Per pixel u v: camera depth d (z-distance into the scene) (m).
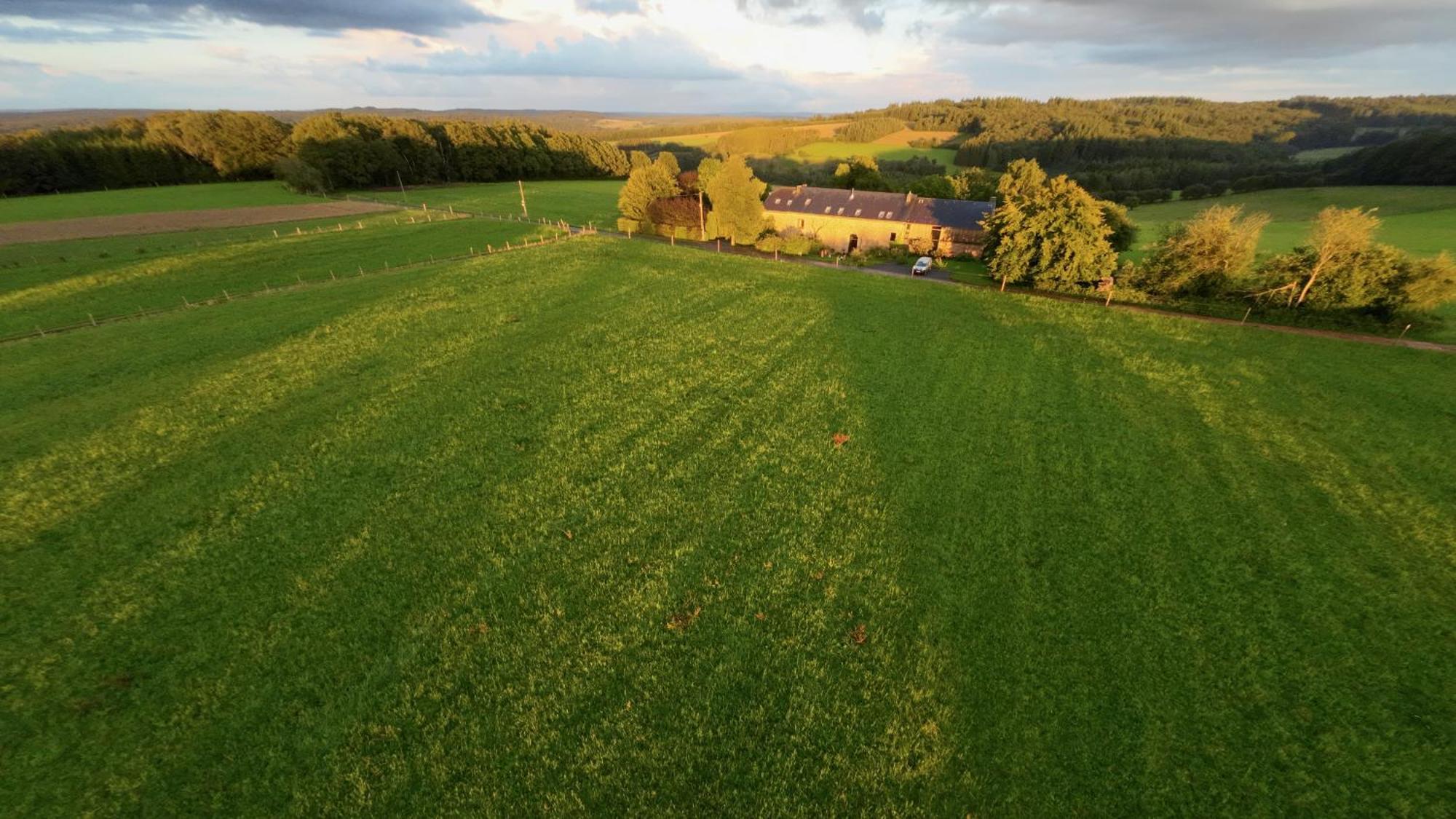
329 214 90.94
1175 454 25.56
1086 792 12.62
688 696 14.80
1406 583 18.39
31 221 78.44
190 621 16.98
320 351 36.03
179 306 46.06
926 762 13.20
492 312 43.03
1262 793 12.65
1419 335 39.06
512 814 12.30
